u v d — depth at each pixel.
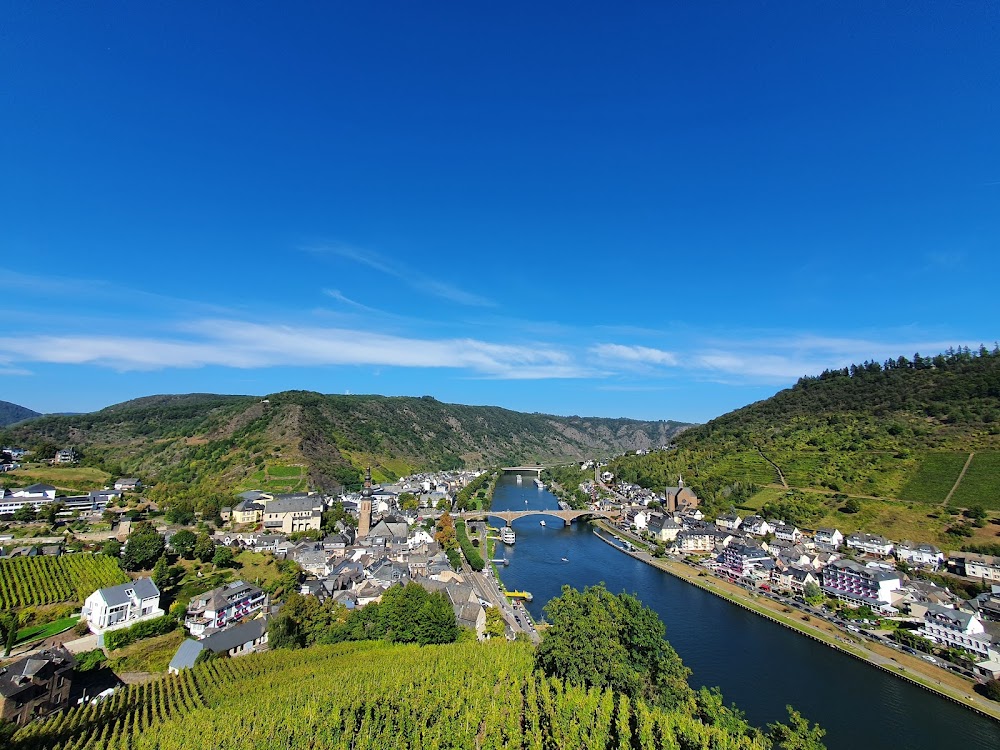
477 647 99.00
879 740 82.81
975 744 82.06
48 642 102.06
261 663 95.81
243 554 164.50
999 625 115.56
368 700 74.00
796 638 125.56
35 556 133.88
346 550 191.00
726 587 168.25
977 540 170.38
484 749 65.06
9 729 71.69
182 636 111.12
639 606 83.31
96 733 71.12
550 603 84.38
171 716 76.19
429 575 162.12
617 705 70.81
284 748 63.47
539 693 73.75
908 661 110.44
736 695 96.69
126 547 140.50
